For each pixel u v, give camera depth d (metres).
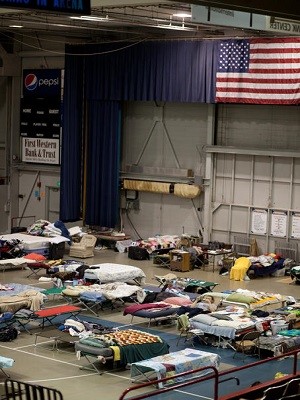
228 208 25.86
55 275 20.41
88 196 28.62
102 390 13.53
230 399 10.92
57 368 14.66
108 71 27.38
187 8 20.06
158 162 27.42
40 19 23.94
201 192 26.33
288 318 16.92
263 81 23.94
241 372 14.70
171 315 17.38
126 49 26.80
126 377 14.23
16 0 7.67
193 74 25.31
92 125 28.22
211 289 20.80
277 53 23.62
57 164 29.39
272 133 24.91
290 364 15.25
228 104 25.67
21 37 29.81
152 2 18.14
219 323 16.14
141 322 18.05
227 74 24.55
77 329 15.91
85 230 27.98
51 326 17.42
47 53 29.09
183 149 26.80
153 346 14.82
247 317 16.69
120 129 27.89
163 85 26.03
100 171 28.20
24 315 16.83
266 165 25.06
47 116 29.50
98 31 27.64
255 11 8.78
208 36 25.20
